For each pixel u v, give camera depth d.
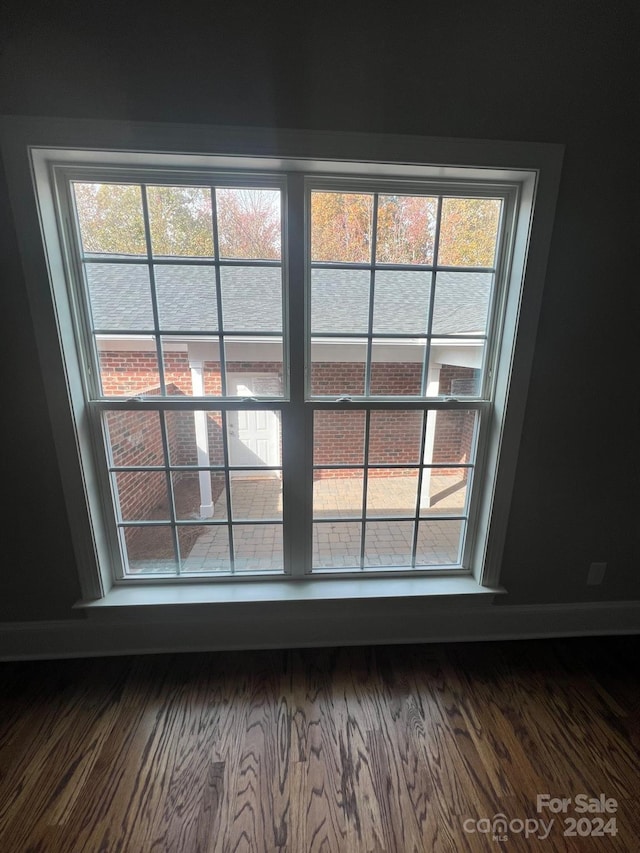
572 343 1.29
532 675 1.40
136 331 1.28
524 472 1.41
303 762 1.09
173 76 1.01
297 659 1.46
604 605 1.58
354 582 1.53
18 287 1.12
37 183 1.06
